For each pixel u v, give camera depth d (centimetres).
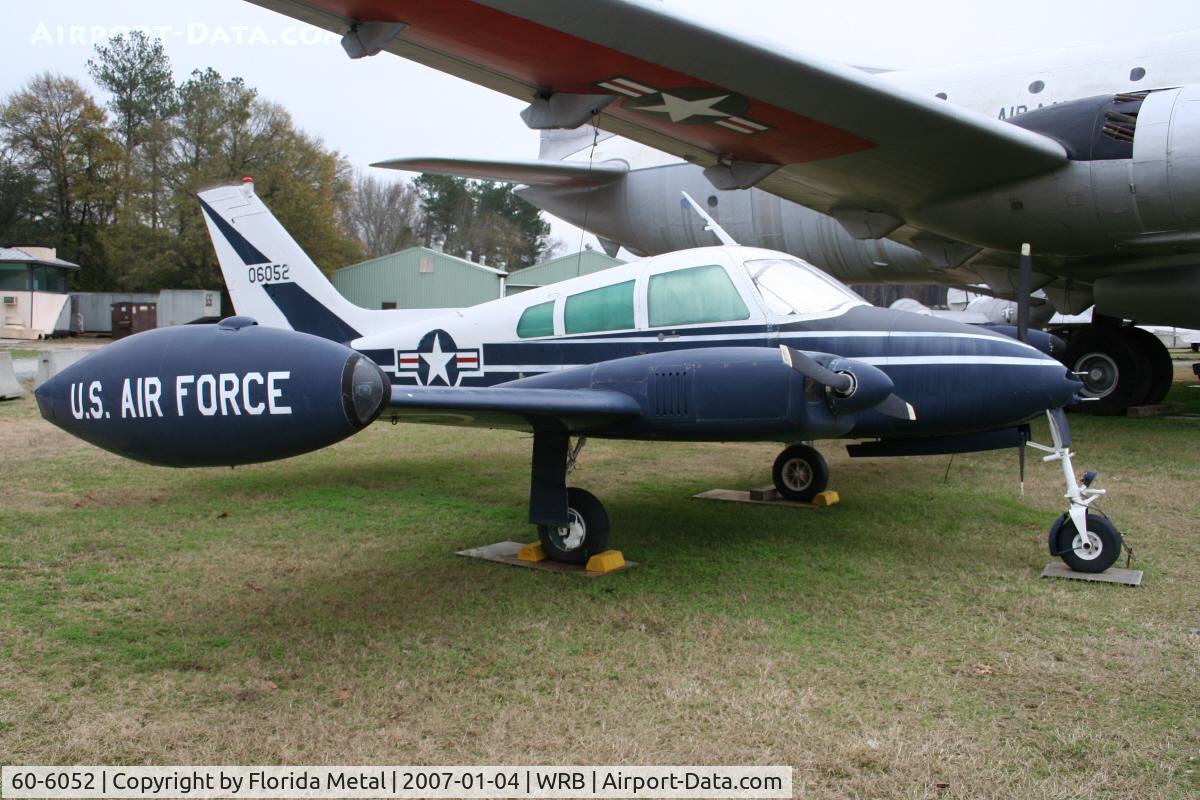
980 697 323
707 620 411
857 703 319
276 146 4112
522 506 670
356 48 685
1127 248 983
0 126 4512
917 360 538
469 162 1295
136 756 283
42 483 749
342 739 294
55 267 3631
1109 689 329
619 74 795
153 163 4106
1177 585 461
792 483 695
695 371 473
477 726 303
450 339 719
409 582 475
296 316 848
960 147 928
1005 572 490
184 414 362
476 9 666
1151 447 899
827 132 917
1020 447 561
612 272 645
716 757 280
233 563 510
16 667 354
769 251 626
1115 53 1112
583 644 381
